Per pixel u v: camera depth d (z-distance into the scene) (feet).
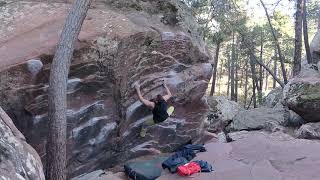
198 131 33.60
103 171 26.09
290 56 91.35
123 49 25.12
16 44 21.90
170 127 30.83
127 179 25.14
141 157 29.25
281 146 29.53
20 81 20.72
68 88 22.82
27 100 21.09
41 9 25.55
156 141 30.19
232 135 40.65
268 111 48.37
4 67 20.17
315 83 42.06
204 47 33.65
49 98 18.65
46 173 18.34
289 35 89.30
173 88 29.81
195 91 31.65
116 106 25.90
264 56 117.60
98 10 26.81
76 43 22.57
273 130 42.52
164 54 28.66
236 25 68.80
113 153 27.12
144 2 30.45
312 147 29.14
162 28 29.09
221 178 23.56
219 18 58.65
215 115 49.83
